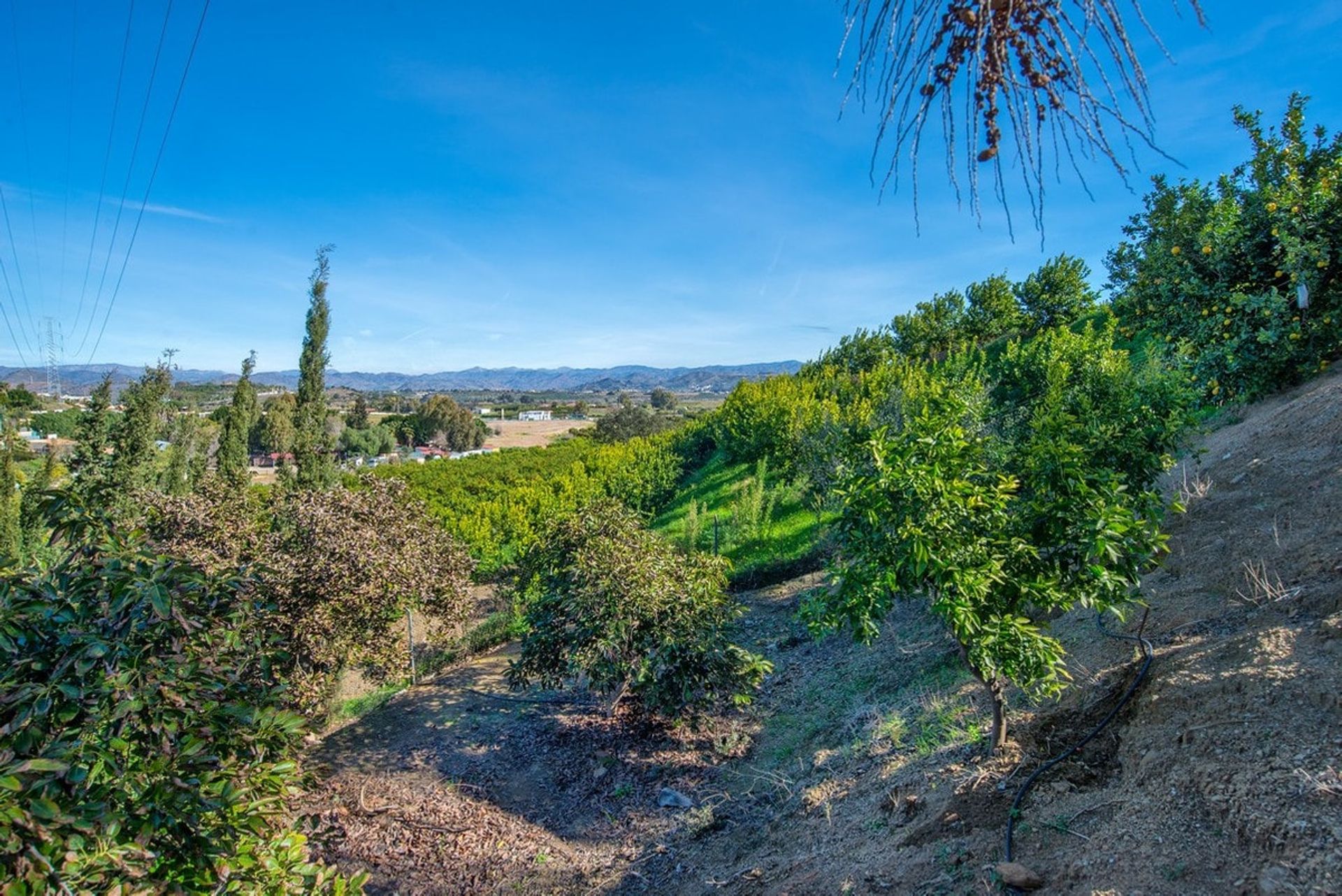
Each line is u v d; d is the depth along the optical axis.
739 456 26.34
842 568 4.27
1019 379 18.81
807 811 5.41
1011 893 3.12
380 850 6.61
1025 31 1.12
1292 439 6.52
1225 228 9.30
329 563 8.23
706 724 7.81
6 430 17.88
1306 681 3.25
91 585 2.98
